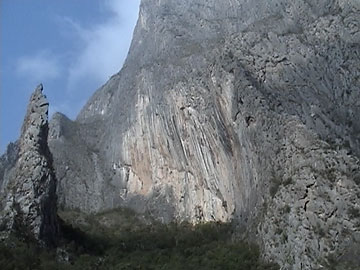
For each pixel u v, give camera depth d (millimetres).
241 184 153625
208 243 154000
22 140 150750
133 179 196625
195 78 176375
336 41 164750
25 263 124250
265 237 130750
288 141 137500
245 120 150375
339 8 174875
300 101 152250
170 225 175500
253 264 130500
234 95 154875
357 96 155500
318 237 122688
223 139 160750
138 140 195000
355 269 117500
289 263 123500
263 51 163750
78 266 133750
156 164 188625
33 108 150125
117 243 161750
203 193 170625
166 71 190000
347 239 121312
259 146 145625
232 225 155000
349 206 123938
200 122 168000
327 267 119188
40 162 140625
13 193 136875
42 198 137000
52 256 132375
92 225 183000
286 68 159750
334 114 151125
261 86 156375
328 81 158375
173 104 179750
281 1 197875
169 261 146500
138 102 196500
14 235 128875
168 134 182250
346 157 130500
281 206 129875
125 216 187250
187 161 176375
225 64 161875
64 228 151875
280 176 136250
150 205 185875
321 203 125062
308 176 128000
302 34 168875
